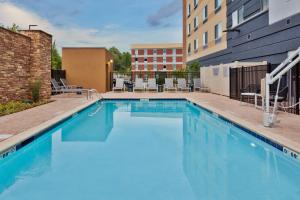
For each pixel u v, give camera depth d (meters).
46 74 14.40
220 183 4.46
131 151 6.37
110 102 16.48
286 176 4.80
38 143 6.95
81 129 9.07
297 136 6.20
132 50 66.44
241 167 5.29
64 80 20.53
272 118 7.27
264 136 6.41
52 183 4.48
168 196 3.98
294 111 9.79
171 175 4.83
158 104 15.76
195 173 4.89
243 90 13.68
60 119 8.45
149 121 10.62
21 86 12.50
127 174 4.86
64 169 5.15
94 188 4.27
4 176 4.87
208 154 6.16
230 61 19.53
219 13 21.77
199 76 25.09
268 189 4.25
